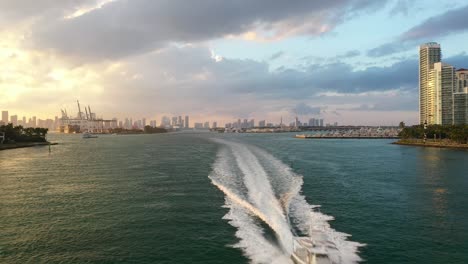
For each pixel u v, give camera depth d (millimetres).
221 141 177875
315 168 62094
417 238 25625
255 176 48938
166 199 36562
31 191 43156
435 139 158125
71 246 24062
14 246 24188
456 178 52500
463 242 24875
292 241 23328
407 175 55500
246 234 24953
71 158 91375
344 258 21766
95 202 36281
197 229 26625
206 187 42250
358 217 30516
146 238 25234
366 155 94062
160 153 99312
